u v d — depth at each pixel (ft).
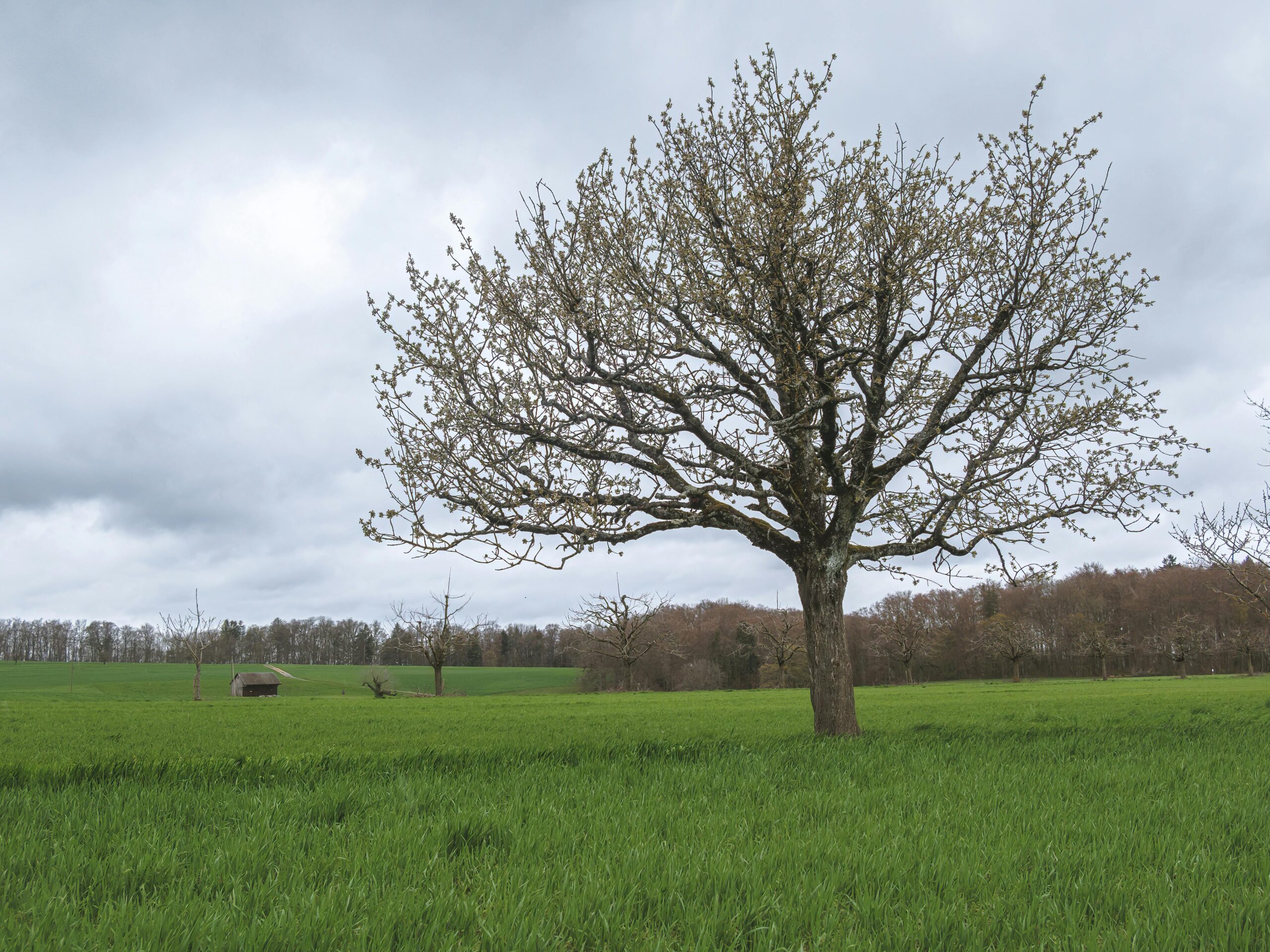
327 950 13.10
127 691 340.18
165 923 13.79
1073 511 48.55
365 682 261.85
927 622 403.95
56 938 13.17
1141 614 379.55
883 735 50.60
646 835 20.95
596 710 111.75
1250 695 127.85
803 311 50.52
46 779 32.55
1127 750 40.75
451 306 49.21
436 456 46.50
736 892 15.99
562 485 47.32
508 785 29.60
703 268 50.11
